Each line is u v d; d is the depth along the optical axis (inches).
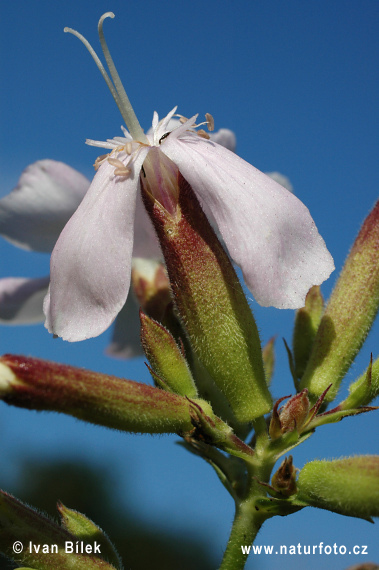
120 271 3.4
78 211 3.6
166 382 3.6
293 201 3.5
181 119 3.7
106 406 3.3
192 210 3.6
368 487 3.3
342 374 3.7
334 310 3.8
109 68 3.7
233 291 3.6
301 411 3.5
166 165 3.6
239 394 3.6
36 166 4.5
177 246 3.6
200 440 3.5
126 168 3.5
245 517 3.6
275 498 3.5
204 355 3.6
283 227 3.4
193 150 3.6
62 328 3.4
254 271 3.4
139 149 3.6
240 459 3.8
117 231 3.5
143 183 3.6
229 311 3.6
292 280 3.4
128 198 3.5
